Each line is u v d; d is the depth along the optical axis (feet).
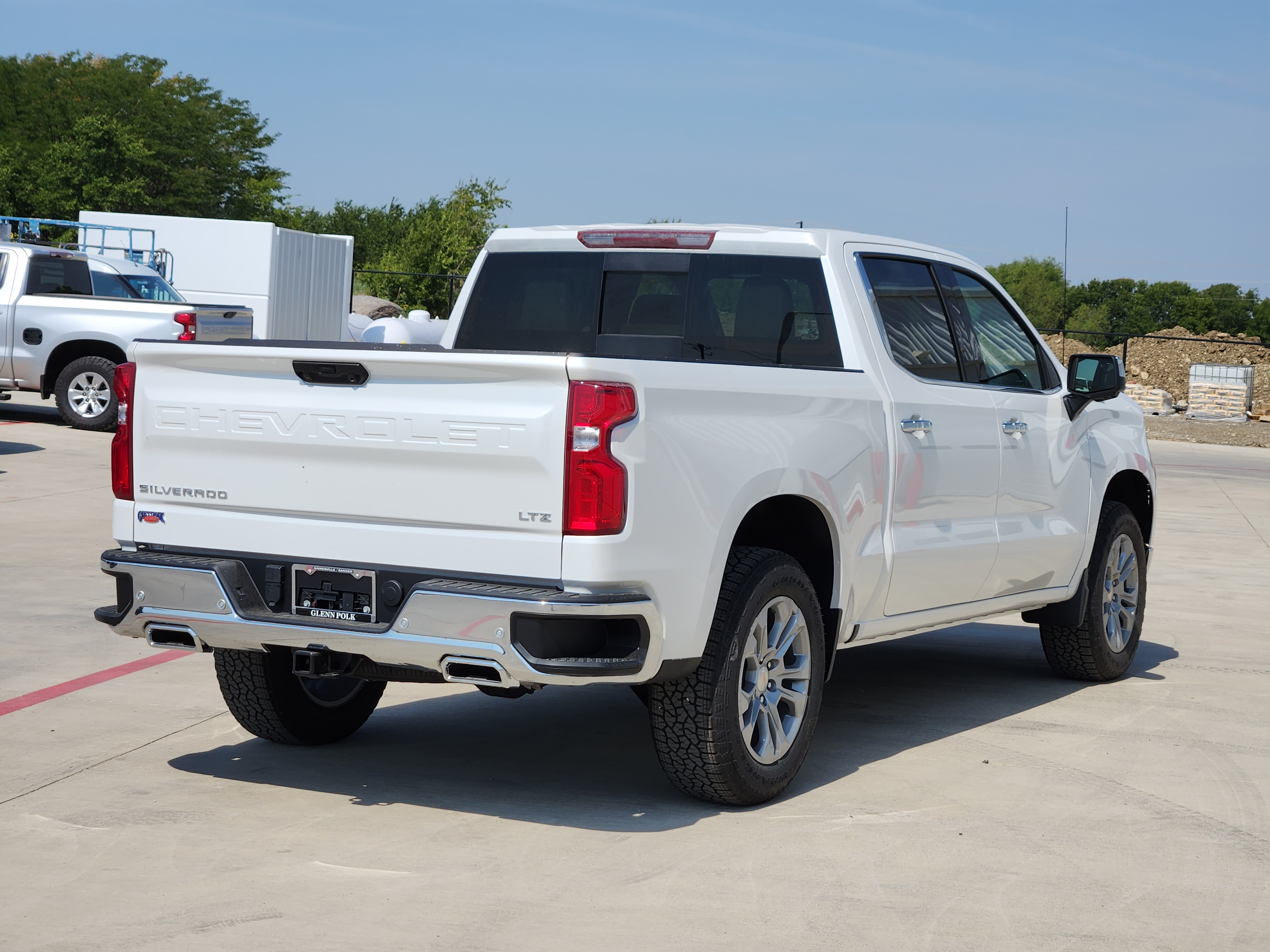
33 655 22.49
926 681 23.31
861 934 12.17
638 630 14.02
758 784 15.72
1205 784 17.25
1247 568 37.55
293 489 14.83
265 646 15.17
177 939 11.74
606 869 13.74
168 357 15.43
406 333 62.23
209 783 16.44
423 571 14.21
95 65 210.59
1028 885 13.55
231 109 204.64
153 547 15.81
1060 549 21.70
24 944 11.57
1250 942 12.25
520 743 18.75
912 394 18.51
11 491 41.14
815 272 18.30
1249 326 377.50
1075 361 21.86
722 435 14.90
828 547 17.01
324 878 13.30
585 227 19.84
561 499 13.51
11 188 152.15
